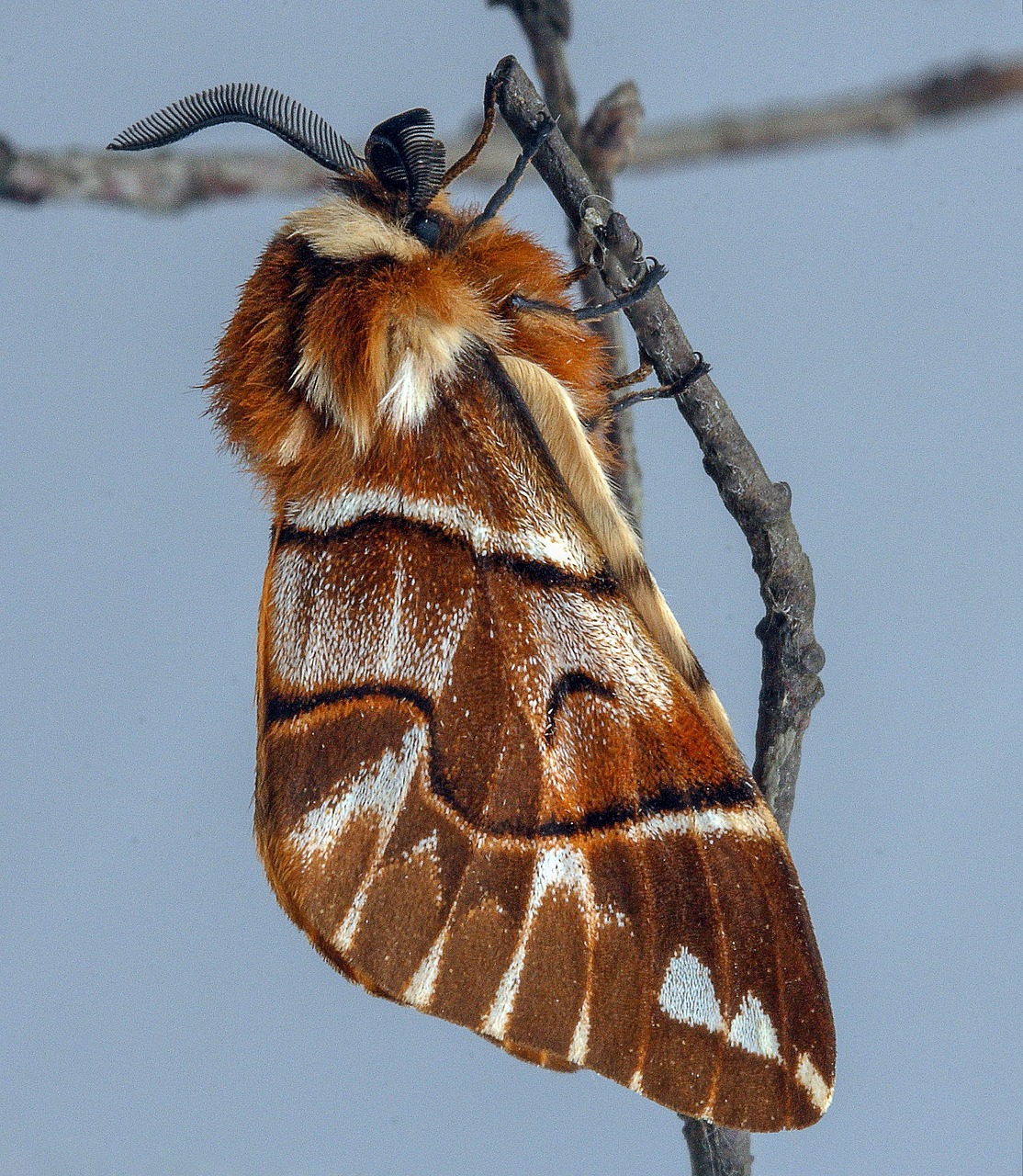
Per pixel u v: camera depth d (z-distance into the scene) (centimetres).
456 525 45
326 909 45
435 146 45
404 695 45
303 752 45
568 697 45
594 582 45
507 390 45
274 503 45
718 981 44
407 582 45
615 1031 44
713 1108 44
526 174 46
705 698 45
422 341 45
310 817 45
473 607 45
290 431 45
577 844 45
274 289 45
